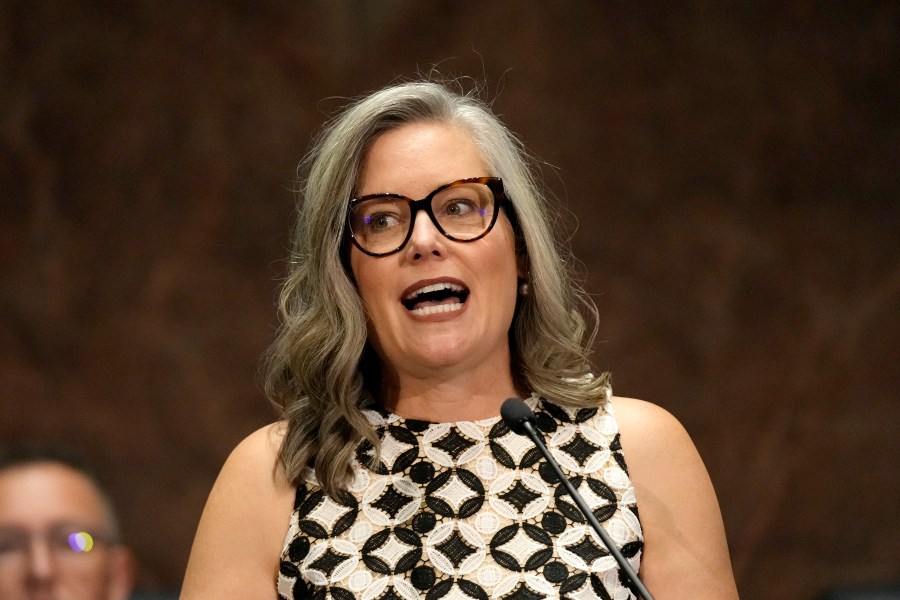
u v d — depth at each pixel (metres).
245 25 19.75
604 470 6.82
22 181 19.75
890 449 19.33
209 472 19.86
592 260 19.52
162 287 19.92
